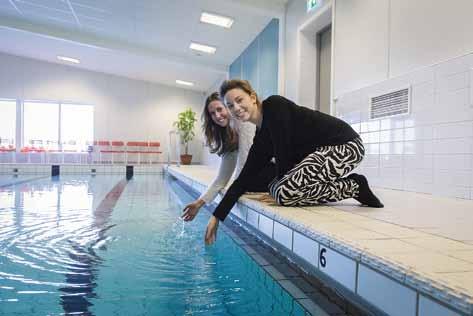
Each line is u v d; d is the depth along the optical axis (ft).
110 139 45.80
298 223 4.82
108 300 4.50
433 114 9.26
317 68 18.29
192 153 48.88
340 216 5.24
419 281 2.56
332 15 14.52
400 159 10.45
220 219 6.38
